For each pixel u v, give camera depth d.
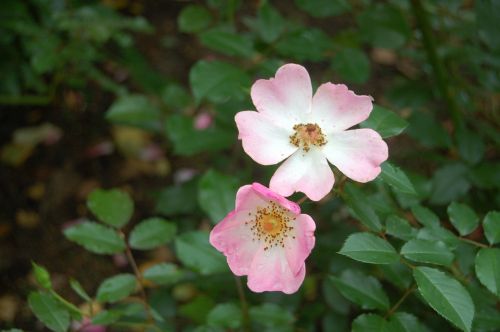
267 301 0.45
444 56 0.49
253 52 0.43
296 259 0.32
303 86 0.34
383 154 0.32
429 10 0.50
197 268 0.40
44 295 0.36
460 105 0.50
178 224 0.54
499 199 0.45
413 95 0.50
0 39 0.57
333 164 0.33
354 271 0.37
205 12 0.48
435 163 0.58
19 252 0.61
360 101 0.33
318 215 0.49
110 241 0.39
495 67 0.49
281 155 0.33
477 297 0.35
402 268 0.36
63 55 0.56
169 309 0.47
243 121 0.33
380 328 0.34
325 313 0.45
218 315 0.39
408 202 0.39
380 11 0.48
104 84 0.63
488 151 0.55
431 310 0.41
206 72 0.41
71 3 0.59
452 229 0.45
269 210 0.33
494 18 0.45
